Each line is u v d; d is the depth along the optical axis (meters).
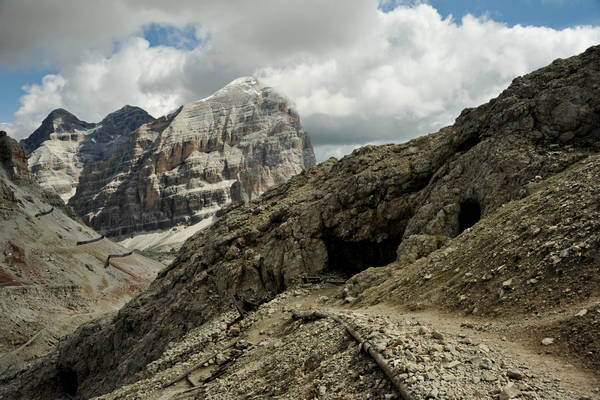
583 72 27.20
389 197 34.72
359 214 35.62
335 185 39.47
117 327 48.19
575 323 10.29
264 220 41.47
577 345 9.63
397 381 9.97
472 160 28.95
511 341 11.05
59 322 108.88
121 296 146.25
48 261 141.12
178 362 28.42
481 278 15.47
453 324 13.60
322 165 49.00
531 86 29.31
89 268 152.38
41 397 52.12
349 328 14.73
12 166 185.00
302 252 36.38
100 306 131.25
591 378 8.48
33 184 192.25
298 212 39.06
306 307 27.56
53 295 123.00
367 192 35.66
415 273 21.25
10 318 102.62
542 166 24.38
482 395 8.83
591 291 11.16
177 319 40.00
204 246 47.25
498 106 29.89
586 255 12.29
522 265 14.21
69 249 157.00
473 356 10.42
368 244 35.59
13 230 144.38
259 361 18.80
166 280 49.34
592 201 14.27
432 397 8.98
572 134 25.55
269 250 38.28
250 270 37.84
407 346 11.42
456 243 21.34
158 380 23.89
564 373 8.91
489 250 16.95
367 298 22.97
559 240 13.72
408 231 30.08
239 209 50.59
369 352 12.06
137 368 40.19
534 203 17.81
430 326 13.65
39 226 158.25
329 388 11.94
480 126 30.89
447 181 29.67
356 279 26.95
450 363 10.26
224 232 43.94
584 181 16.03
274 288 36.75
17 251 135.38
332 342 15.05
